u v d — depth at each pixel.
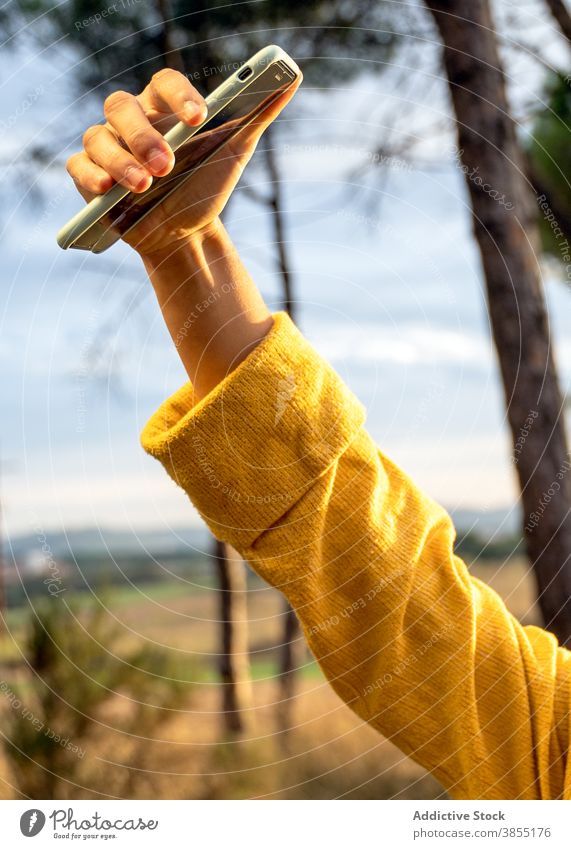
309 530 0.75
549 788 0.79
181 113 0.67
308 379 0.76
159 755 2.66
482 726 0.79
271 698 4.40
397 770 3.48
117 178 0.65
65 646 2.43
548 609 2.06
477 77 1.96
